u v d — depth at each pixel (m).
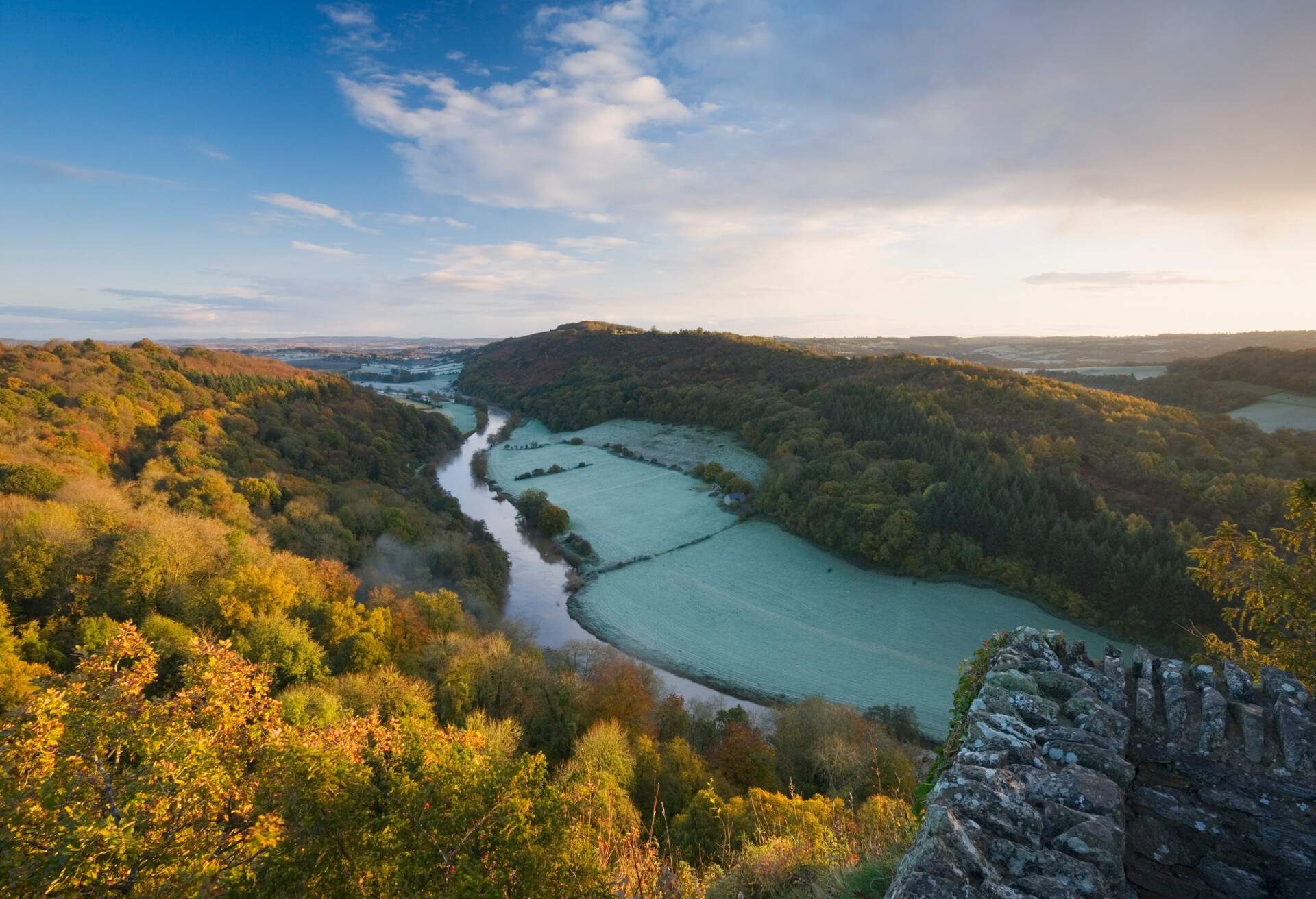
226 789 10.71
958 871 4.41
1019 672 6.96
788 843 11.00
